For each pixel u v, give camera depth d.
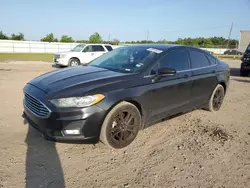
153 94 3.39
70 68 3.94
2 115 4.30
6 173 2.46
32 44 38.47
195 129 3.96
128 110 3.12
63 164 2.70
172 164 2.80
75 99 2.68
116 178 2.47
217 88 4.93
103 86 2.89
